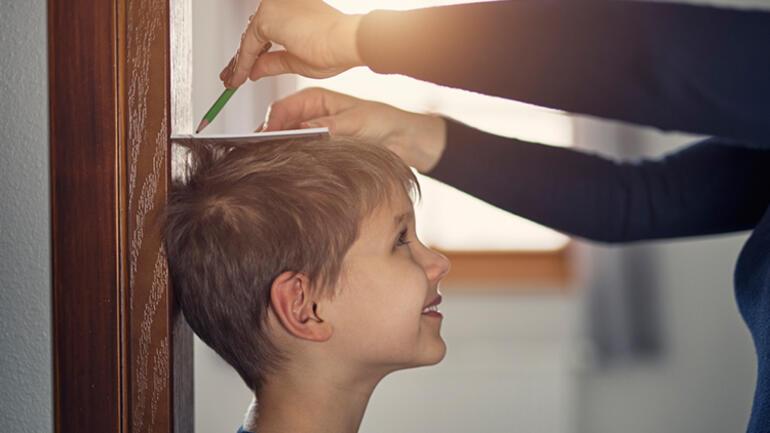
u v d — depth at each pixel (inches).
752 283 35.5
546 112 177.3
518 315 177.0
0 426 33.2
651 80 25.2
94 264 32.4
